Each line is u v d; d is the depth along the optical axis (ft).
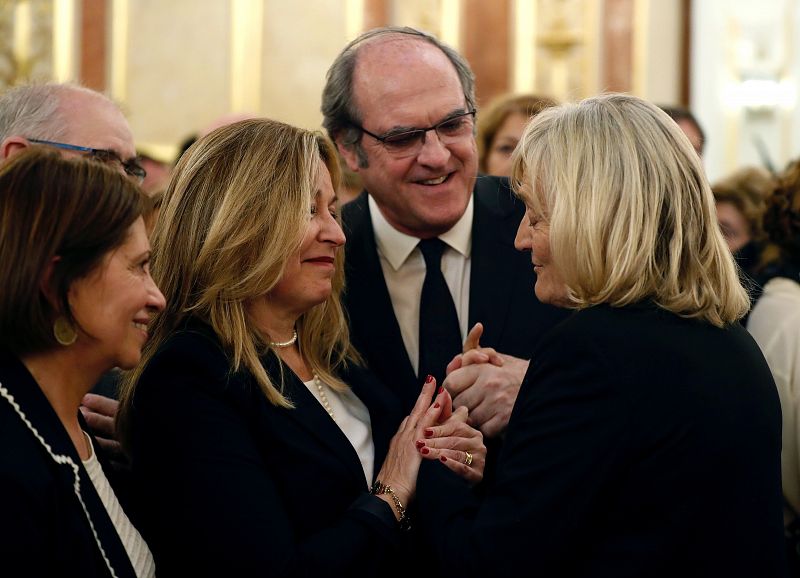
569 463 8.52
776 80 32.60
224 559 9.20
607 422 8.49
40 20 33.81
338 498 10.09
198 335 9.96
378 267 12.50
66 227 8.02
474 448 10.67
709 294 8.86
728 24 32.65
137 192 8.51
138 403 9.82
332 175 10.89
